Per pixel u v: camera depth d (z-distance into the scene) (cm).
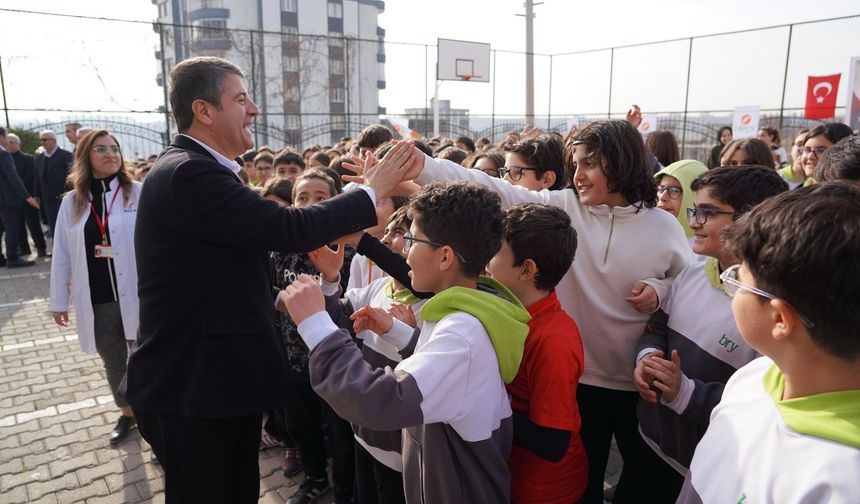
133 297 307
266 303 170
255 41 2547
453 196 138
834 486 67
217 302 157
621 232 188
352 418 119
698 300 166
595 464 205
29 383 397
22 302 600
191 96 163
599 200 185
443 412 122
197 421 161
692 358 160
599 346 195
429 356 124
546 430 147
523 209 162
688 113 1557
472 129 1817
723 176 156
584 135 184
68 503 262
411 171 183
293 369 244
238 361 160
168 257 156
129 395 167
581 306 196
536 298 161
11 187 739
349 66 2938
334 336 126
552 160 247
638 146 182
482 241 137
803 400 76
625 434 204
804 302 71
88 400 370
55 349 463
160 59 1334
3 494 268
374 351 189
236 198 150
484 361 129
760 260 76
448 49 1648
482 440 130
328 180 257
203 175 150
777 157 783
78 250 304
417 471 142
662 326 179
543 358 150
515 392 158
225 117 166
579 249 193
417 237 141
